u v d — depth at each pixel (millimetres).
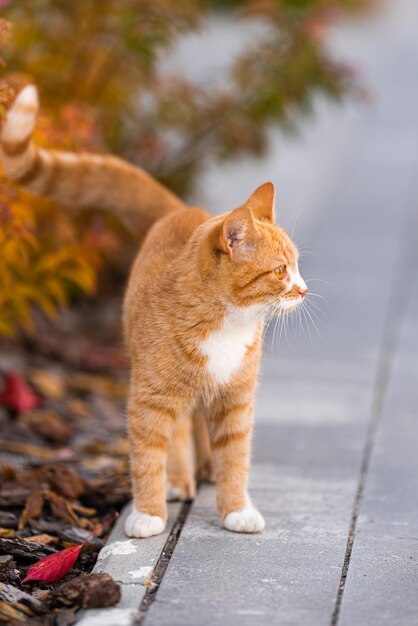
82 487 5965
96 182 6457
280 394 7848
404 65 25859
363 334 9438
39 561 4914
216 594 4562
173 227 5883
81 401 7801
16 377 7414
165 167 9891
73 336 9172
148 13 8391
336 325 9688
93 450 6801
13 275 7352
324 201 14305
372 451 6637
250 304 5238
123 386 8250
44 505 5785
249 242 5172
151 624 4277
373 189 15188
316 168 16141
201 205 10352
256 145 9922
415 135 18953
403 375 8344
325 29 9477
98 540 5379
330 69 9469
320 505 5711
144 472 5328
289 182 14938
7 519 5559
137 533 5211
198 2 9531
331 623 4301
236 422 5438
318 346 9117
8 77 7480
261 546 5121
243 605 4457
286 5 9312
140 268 5785
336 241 12477
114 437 7145
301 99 9656
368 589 4629
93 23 8602
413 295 10602
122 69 9258
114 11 8414
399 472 6242
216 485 5742
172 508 5730
